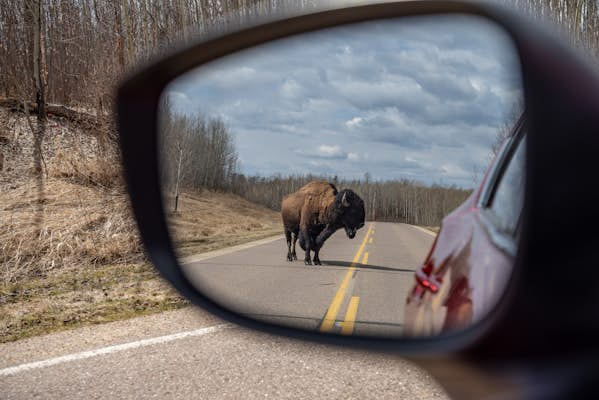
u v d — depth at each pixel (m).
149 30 16.69
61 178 13.63
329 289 2.95
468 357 1.07
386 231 1.84
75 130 17.98
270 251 6.91
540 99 0.96
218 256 4.22
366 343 1.66
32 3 18.59
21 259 8.84
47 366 4.03
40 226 10.30
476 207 1.47
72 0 21.25
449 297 1.33
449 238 1.55
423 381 3.48
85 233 10.12
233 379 3.62
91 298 6.68
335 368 3.75
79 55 20.44
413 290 1.63
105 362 4.09
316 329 1.98
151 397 3.36
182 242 2.98
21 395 3.44
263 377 3.64
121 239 9.94
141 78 2.40
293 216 5.55
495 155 1.30
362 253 2.62
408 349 1.53
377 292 1.92
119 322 5.39
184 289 2.71
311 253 5.42
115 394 3.42
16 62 20.11
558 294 0.95
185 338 4.65
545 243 0.96
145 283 7.57
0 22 20.19
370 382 3.49
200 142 2.69
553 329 0.96
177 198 3.08
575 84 0.94
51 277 8.24
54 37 21.92
